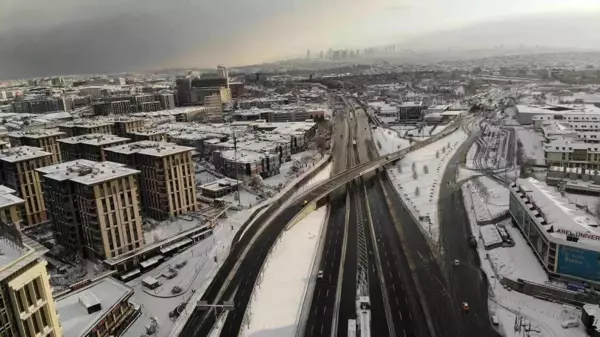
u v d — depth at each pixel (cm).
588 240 14412
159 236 19550
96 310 13150
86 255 18138
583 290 14188
